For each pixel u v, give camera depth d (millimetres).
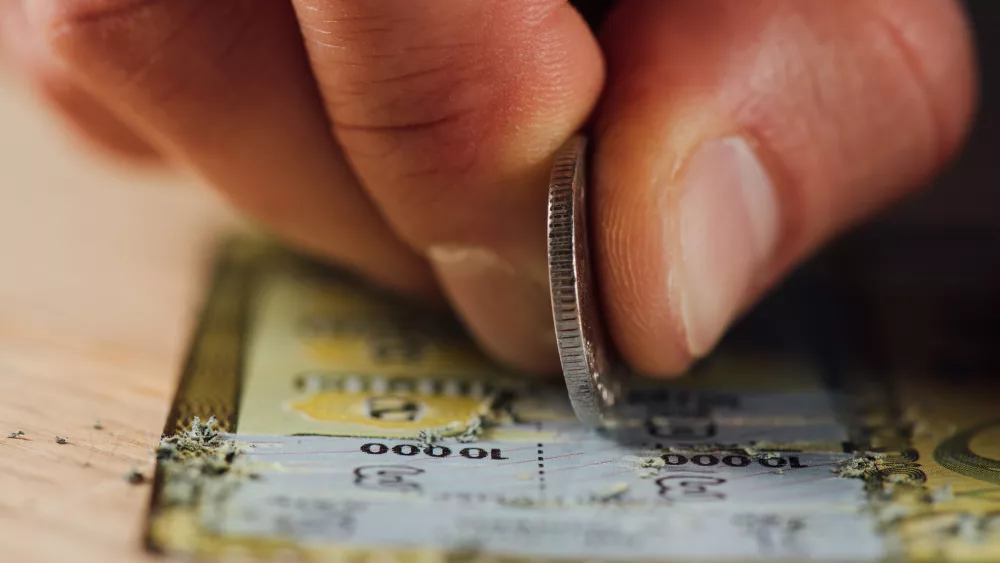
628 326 164
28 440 161
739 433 168
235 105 172
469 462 161
